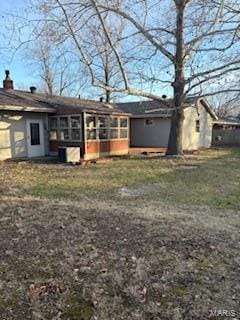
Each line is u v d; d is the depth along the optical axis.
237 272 3.33
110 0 12.76
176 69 15.19
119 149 18.66
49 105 16.75
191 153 19.62
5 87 18.23
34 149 16.42
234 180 9.80
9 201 6.60
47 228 4.72
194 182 9.39
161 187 8.57
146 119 24.06
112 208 6.11
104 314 2.56
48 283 3.06
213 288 2.98
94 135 16.50
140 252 3.83
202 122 25.06
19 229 4.66
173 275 3.25
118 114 18.11
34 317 2.51
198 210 6.08
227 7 13.30
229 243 4.20
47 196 7.24
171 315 2.55
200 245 4.09
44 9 12.07
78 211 5.79
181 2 14.30
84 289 2.95
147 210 6.00
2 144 14.85
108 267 3.41
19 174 10.66
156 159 15.72
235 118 37.94
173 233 4.57
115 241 4.20
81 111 15.61
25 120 15.88
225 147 25.97
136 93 13.99
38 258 3.63
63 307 2.66
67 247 3.97
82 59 11.76
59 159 14.60
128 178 10.00
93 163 14.14
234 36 13.49
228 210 6.11
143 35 14.30
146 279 3.16
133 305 2.70
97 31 12.66
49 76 30.88
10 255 3.70
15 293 2.87
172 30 14.98
